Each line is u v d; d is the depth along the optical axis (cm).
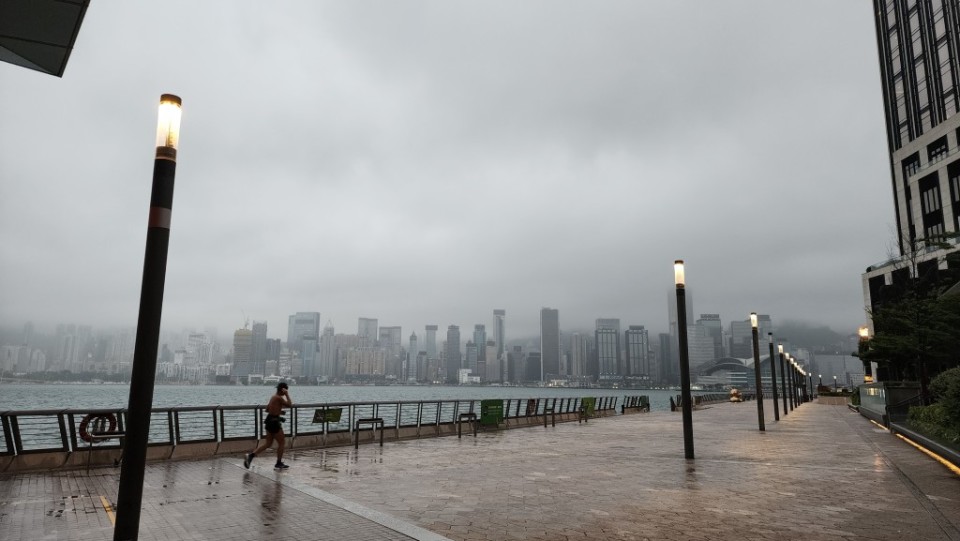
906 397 3008
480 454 1555
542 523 782
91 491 925
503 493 994
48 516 763
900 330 3131
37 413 1111
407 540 677
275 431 1223
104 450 1185
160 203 584
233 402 12975
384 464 1343
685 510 862
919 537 712
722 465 1351
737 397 7356
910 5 6303
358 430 1712
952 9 5691
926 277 3744
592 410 3494
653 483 1100
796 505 896
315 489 965
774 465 1349
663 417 3606
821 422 3052
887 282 5866
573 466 1329
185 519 759
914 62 6216
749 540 699
